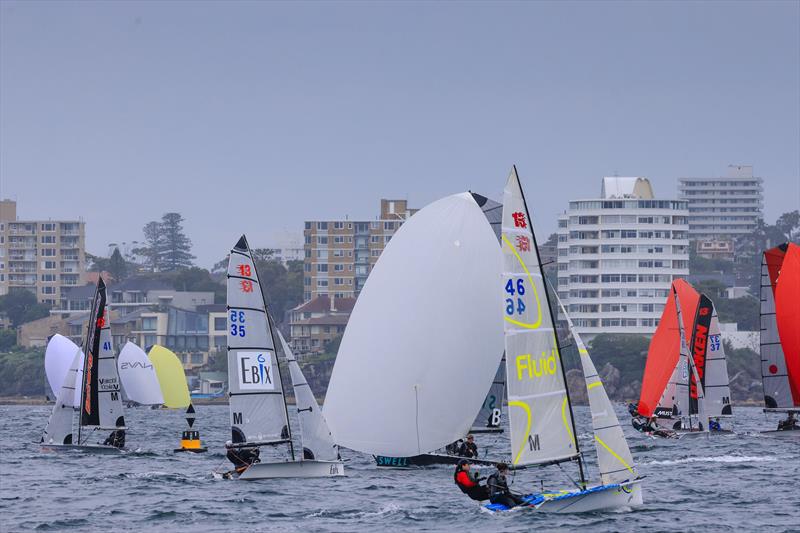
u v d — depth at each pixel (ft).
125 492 556.10
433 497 526.57
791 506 504.84
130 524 464.65
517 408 447.83
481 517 465.88
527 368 451.53
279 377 590.14
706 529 442.09
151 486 577.02
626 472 476.13
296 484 572.92
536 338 455.22
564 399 460.55
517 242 455.22
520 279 453.99
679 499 528.22
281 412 589.73
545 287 460.96
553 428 456.45
